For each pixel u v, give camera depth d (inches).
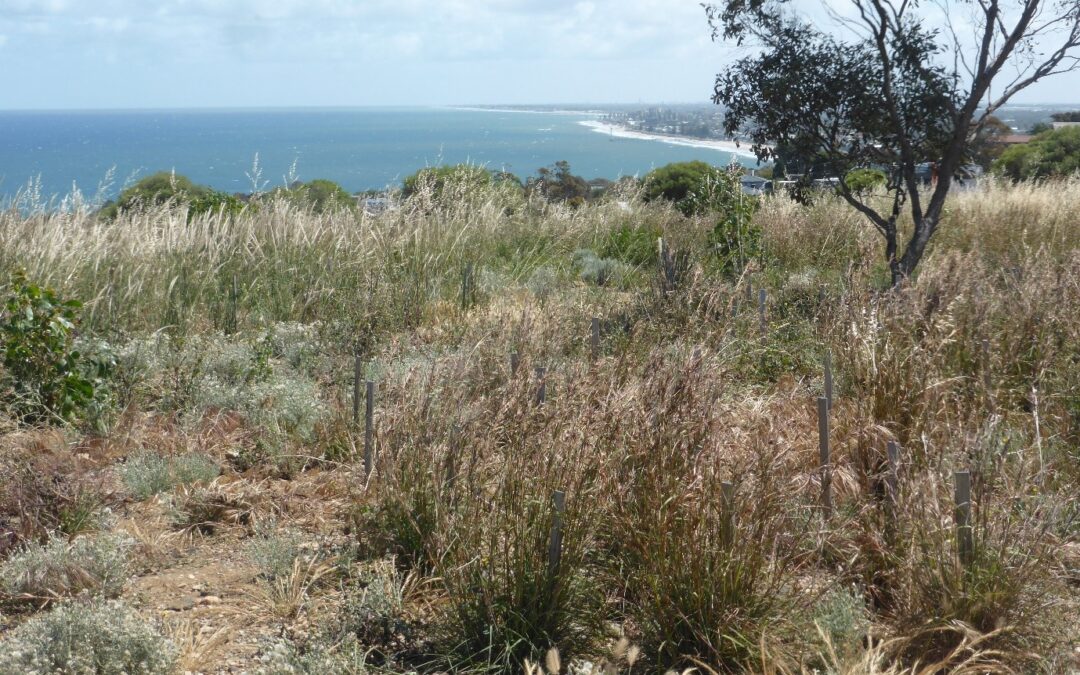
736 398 237.1
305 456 206.8
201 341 278.8
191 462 199.6
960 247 483.8
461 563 145.9
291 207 436.5
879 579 155.8
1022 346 245.6
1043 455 191.9
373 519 169.8
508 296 382.9
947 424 180.4
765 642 133.3
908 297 247.6
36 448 206.5
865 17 344.2
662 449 148.3
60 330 226.7
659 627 138.0
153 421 229.9
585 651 139.0
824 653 133.2
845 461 191.8
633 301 341.7
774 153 377.4
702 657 134.5
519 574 138.0
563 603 139.3
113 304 298.4
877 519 159.2
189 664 130.3
